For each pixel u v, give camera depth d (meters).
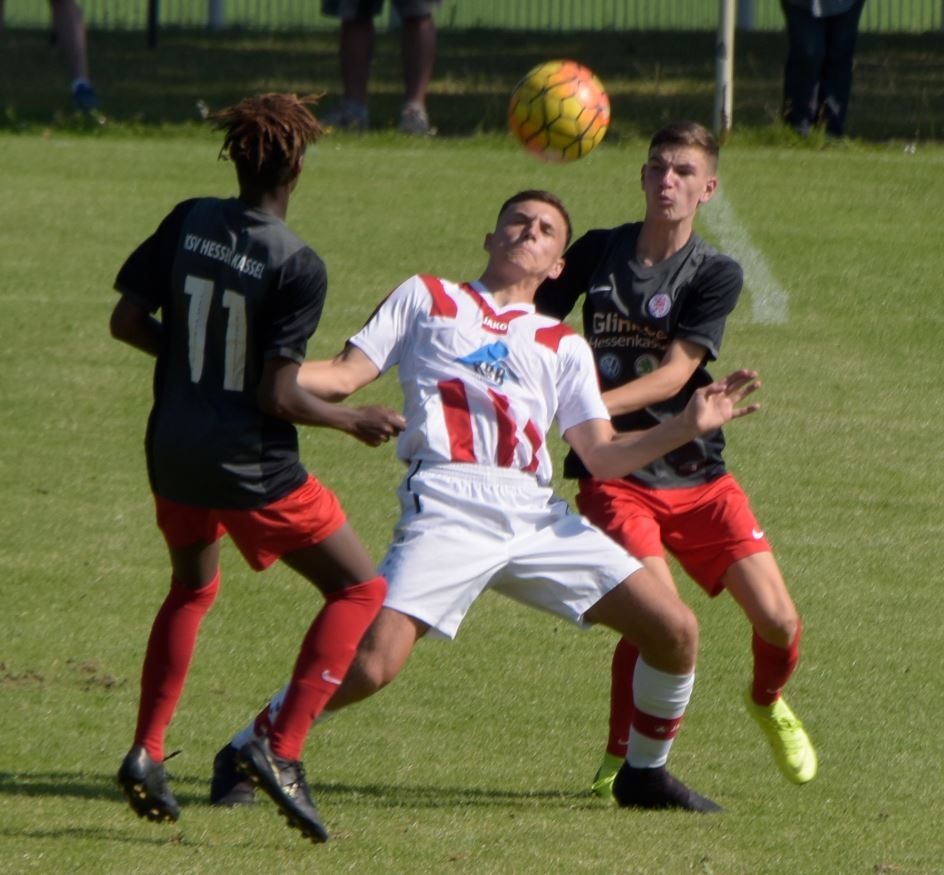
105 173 60.59
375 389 41.34
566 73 27.83
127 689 24.42
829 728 24.06
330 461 36.47
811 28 66.00
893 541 32.53
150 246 18.08
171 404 17.67
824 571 30.81
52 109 72.31
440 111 74.00
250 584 29.47
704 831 19.69
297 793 17.47
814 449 37.78
